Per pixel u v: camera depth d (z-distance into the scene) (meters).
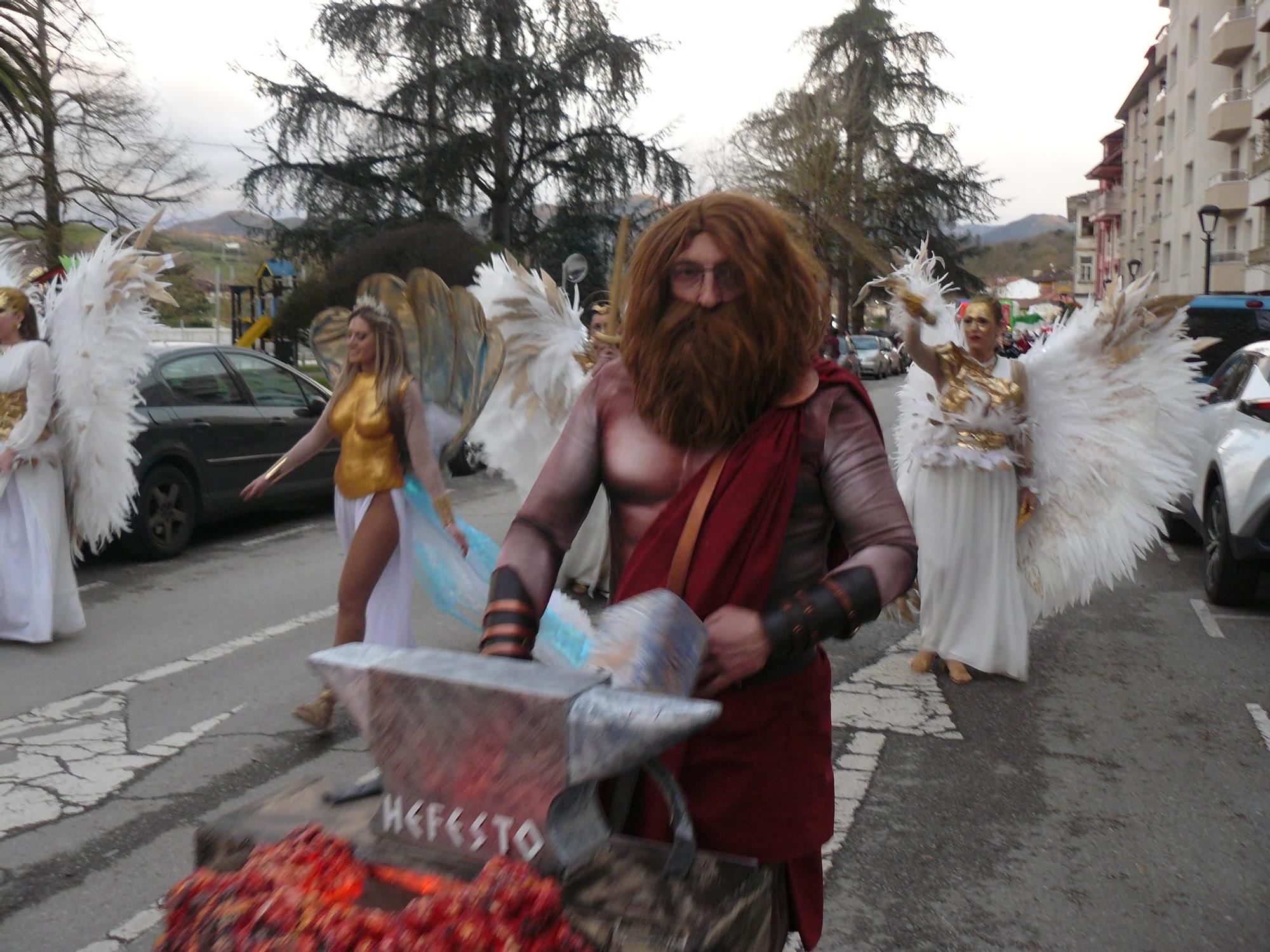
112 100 22.95
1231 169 42.81
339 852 1.50
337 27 30.16
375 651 1.61
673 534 1.87
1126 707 5.62
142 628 7.00
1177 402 5.93
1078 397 5.91
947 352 5.82
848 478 1.92
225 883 1.46
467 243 23.38
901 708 5.60
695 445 1.91
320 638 6.78
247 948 1.38
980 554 5.91
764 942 1.57
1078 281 96.06
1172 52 52.00
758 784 1.91
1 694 5.69
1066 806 4.41
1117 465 5.94
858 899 3.67
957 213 40.75
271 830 1.61
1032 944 3.39
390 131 31.48
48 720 5.32
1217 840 4.11
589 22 31.41
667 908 1.49
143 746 4.98
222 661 6.29
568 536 2.03
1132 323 5.83
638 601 1.67
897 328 5.93
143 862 3.88
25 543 6.49
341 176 31.64
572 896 1.51
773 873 1.88
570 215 32.53
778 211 1.94
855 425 1.94
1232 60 43.16
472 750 1.49
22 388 6.40
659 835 1.86
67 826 4.16
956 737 5.18
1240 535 7.40
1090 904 3.64
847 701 5.70
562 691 1.45
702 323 1.86
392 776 1.55
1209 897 3.69
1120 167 75.50
